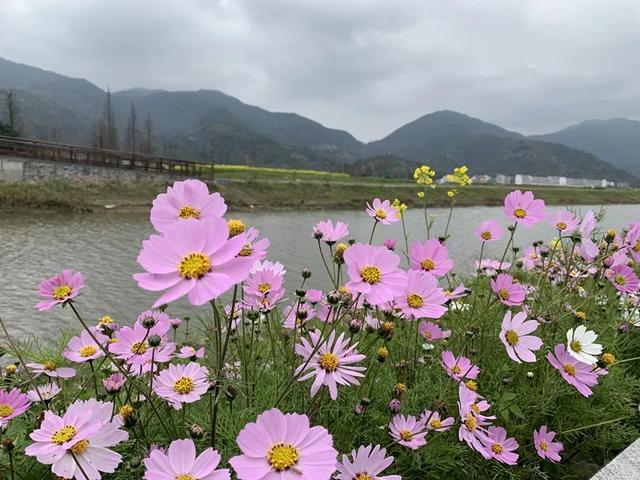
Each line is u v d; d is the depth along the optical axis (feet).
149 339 4.38
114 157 68.90
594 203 129.80
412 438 4.45
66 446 3.28
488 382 6.14
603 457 6.12
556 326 6.78
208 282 2.67
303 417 2.97
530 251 10.98
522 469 5.33
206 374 4.54
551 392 5.63
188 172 77.82
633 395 6.51
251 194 79.87
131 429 4.39
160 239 2.80
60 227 44.50
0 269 28.50
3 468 4.30
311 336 4.43
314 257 35.70
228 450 4.25
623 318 7.61
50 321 19.95
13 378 6.75
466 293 6.54
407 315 4.60
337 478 3.63
